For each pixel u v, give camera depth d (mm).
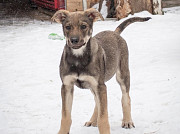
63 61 1892
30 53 3771
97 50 1899
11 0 7977
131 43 3926
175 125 2021
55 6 5918
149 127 2059
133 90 2602
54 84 2861
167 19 5297
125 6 5445
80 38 1811
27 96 2619
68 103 1937
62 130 1946
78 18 1861
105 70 1992
